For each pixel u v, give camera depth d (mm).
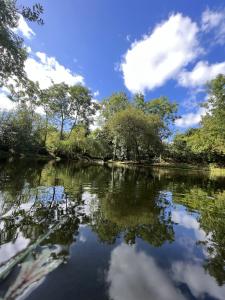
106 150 35781
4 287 2102
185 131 50125
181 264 2871
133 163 30578
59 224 3961
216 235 3984
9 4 6293
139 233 3850
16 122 26469
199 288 2385
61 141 34312
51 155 32812
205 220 4895
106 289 2211
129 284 2344
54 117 36562
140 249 3207
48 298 2006
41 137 32906
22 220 4047
